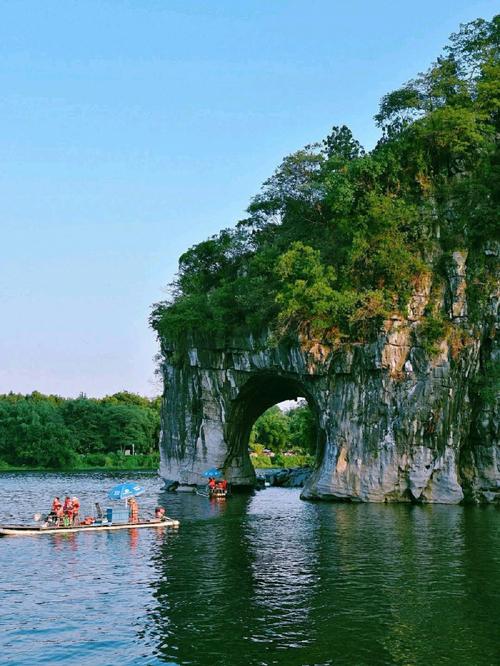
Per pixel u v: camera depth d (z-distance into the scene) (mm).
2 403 140500
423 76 63031
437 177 58875
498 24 64125
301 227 64375
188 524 42812
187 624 21531
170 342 72188
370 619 21641
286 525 41344
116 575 28344
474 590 24875
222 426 67938
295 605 23266
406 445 52688
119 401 174625
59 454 132375
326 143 68000
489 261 54812
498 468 52375
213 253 75562
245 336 63469
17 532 39125
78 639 20391
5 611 23219
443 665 18000
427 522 41500
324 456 58781
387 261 54031
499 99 60062
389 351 53312
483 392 52656
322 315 54844
